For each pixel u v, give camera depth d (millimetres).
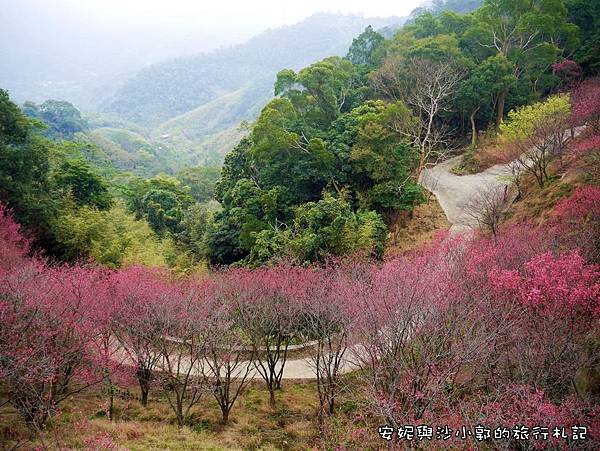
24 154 22703
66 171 27266
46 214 22109
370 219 23219
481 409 8000
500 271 10812
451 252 14125
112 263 21641
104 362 11789
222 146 110312
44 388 11086
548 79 37219
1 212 18406
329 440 10422
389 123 28250
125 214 31516
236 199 28203
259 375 15117
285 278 14859
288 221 25703
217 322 12570
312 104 31484
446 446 7676
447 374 8969
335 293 13055
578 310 9016
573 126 21859
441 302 10219
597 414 7738
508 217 20859
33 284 11938
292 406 13094
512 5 37125
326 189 27234
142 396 13219
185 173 65188
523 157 26078
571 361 8742
